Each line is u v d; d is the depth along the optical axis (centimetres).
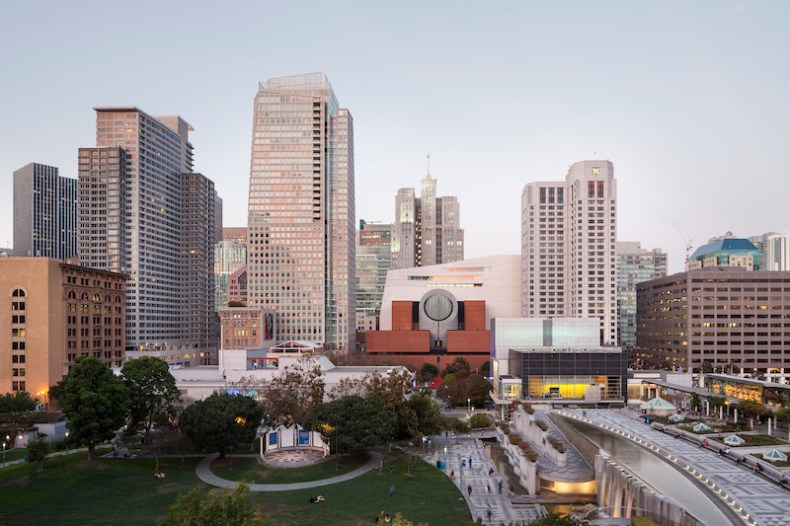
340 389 13688
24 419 12312
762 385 14638
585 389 17788
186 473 9725
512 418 15062
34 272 16212
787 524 6312
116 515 7662
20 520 7431
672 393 17700
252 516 5047
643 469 8619
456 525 7544
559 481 9188
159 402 11931
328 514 7819
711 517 6544
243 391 14812
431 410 12444
